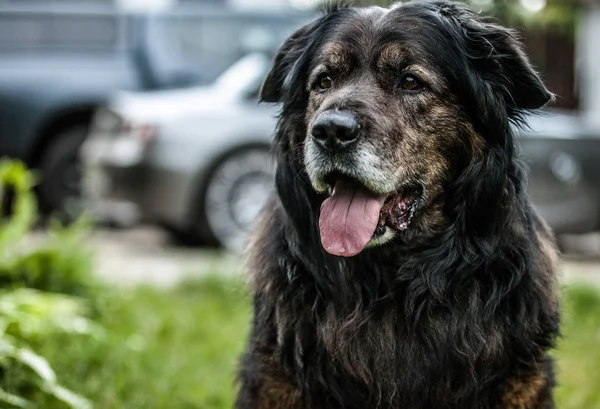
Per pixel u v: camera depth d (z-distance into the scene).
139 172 9.69
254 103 10.12
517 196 4.18
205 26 11.35
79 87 11.51
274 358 4.14
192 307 7.76
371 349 4.13
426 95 4.14
